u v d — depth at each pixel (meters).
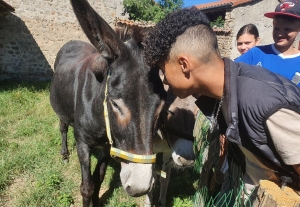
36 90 7.98
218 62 1.40
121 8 11.70
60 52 4.45
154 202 3.41
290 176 1.43
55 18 10.28
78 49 4.16
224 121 1.73
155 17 13.76
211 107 1.77
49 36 10.30
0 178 3.44
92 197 3.13
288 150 1.22
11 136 4.69
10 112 5.77
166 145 2.68
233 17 13.60
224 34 13.51
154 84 1.88
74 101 2.90
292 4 2.56
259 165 1.72
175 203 3.31
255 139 1.36
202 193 2.66
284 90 1.25
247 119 1.32
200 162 3.02
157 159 4.11
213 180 2.62
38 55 10.21
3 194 3.28
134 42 2.05
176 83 1.47
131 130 1.88
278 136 1.23
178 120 2.24
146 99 1.86
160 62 1.53
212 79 1.39
